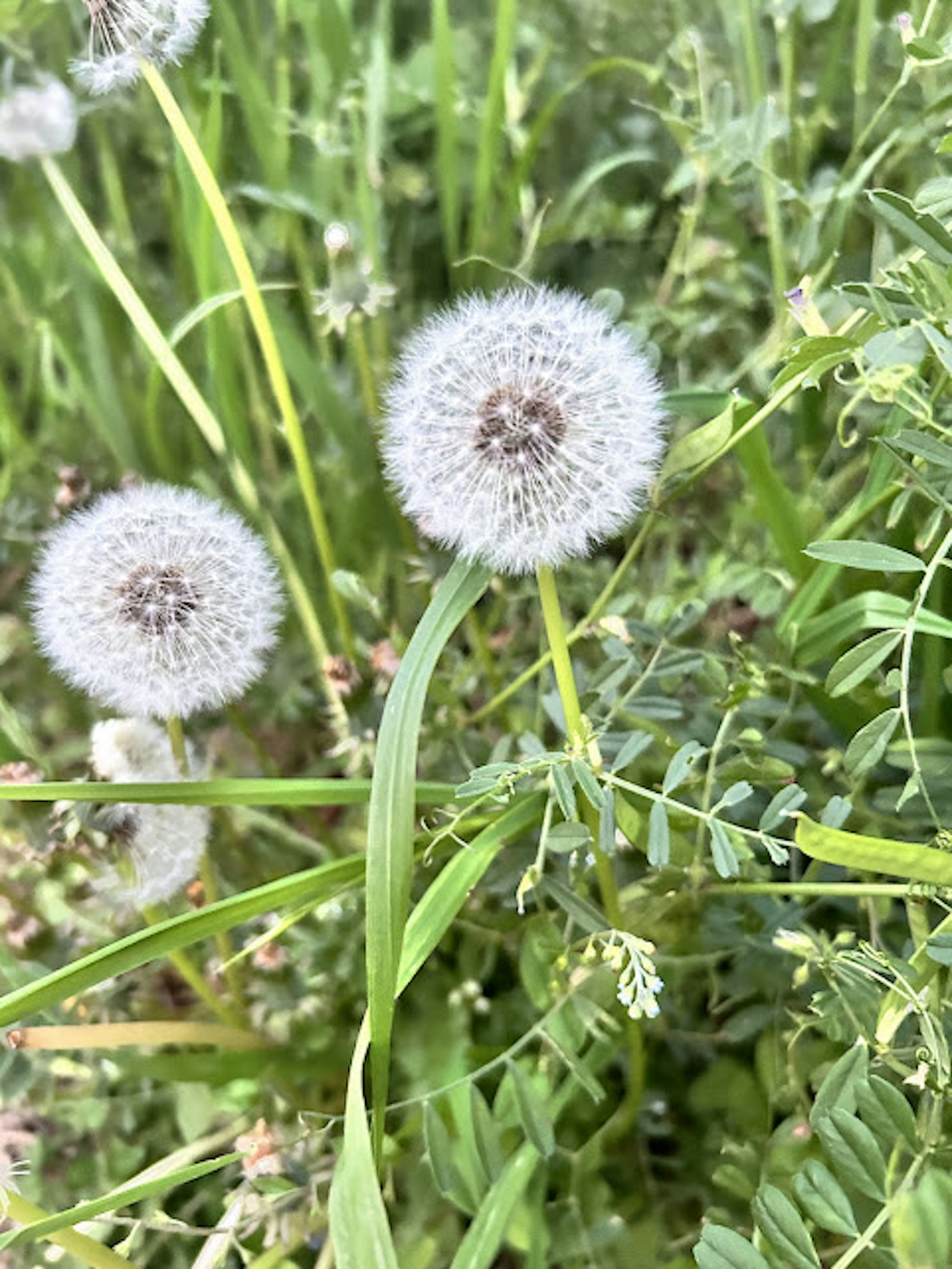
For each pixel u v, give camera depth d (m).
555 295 0.17
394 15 0.32
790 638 0.19
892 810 0.18
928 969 0.15
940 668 0.19
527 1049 0.21
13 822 0.22
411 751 0.15
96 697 0.20
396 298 0.28
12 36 0.26
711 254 0.25
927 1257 0.13
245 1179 0.18
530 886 0.16
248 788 0.16
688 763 0.16
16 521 0.27
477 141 0.30
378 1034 0.14
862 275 0.23
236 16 0.29
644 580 0.25
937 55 0.18
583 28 0.29
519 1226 0.18
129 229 0.29
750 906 0.19
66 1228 0.15
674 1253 0.19
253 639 0.17
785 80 0.24
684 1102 0.21
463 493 0.15
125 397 0.29
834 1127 0.14
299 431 0.21
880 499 0.18
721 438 0.17
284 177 0.27
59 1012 0.21
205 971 0.22
